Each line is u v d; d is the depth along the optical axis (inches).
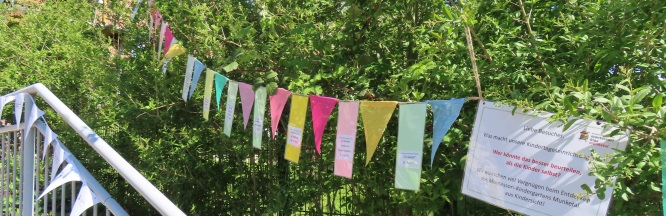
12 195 136.1
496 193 83.1
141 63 179.2
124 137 187.2
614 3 82.4
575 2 97.8
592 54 94.5
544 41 97.3
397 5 126.0
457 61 104.7
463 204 113.7
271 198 163.9
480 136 86.1
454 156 108.6
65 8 247.3
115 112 180.1
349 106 97.6
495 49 100.9
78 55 207.5
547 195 77.7
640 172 73.7
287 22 134.1
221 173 177.5
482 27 106.7
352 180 132.4
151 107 164.1
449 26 94.1
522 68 101.9
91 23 214.2
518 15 106.2
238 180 177.5
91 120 199.9
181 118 175.8
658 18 79.7
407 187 87.6
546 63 102.9
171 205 73.1
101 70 194.7
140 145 167.5
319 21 138.3
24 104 138.5
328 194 144.6
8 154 139.1
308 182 145.5
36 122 123.6
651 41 82.8
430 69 101.7
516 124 82.2
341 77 123.8
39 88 121.2
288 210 155.7
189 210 176.9
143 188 76.7
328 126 129.1
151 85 176.1
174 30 155.9
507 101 83.4
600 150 74.2
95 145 91.3
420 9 126.6
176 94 168.6
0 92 235.3
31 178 127.3
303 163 143.6
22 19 288.8
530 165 80.1
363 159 123.0
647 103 83.0
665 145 66.1
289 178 157.6
